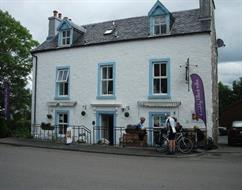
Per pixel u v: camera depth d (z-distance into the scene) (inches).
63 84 818.2
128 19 828.6
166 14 700.7
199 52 652.1
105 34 797.9
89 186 288.2
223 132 1518.2
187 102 650.2
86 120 764.6
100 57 762.2
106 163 430.9
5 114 912.9
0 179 316.5
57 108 808.9
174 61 673.0
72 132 714.2
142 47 712.4
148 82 696.4
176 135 559.5
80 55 791.1
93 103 755.4
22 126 1035.9
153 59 695.1
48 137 799.7
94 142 745.6
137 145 642.2
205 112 617.3
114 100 731.4
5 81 1027.3
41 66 850.1
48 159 461.7
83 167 393.1
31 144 661.3
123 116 715.4
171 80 671.8
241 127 713.6
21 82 1112.8
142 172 362.6
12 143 676.1
